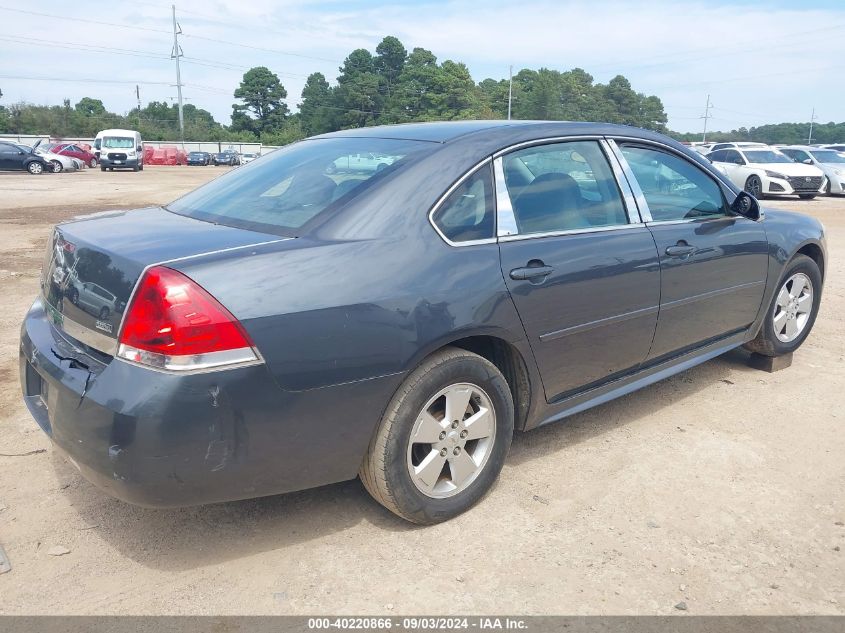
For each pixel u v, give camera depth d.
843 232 12.82
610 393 3.81
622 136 3.87
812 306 5.18
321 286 2.60
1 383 4.60
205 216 3.26
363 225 2.83
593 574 2.75
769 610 2.56
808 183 20.39
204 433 2.41
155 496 2.43
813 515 3.19
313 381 2.58
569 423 4.16
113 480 2.42
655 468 3.60
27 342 3.03
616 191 3.74
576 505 3.25
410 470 2.91
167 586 2.65
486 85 119.56
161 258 2.52
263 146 82.12
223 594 2.61
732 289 4.34
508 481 3.46
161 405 2.34
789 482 3.48
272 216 3.03
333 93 113.56
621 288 3.59
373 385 2.72
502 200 3.22
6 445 3.73
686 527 3.08
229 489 2.54
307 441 2.64
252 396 2.47
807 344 5.77
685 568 2.79
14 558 2.79
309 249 2.67
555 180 3.47
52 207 16.73
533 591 2.64
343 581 2.69
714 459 3.71
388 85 113.75
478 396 3.12
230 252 2.58
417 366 2.88
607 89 106.19
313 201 3.03
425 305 2.82
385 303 2.72
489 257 3.06
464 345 3.24
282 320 2.50
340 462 2.77
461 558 2.84
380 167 3.12
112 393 2.39
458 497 3.11
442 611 2.53
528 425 3.46
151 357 2.38
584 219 3.54
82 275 2.72
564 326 3.36
